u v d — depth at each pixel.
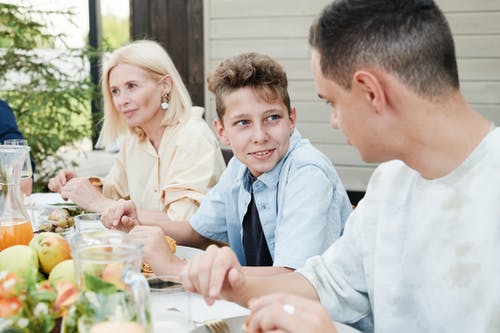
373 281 1.10
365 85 0.89
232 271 1.00
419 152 0.95
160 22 4.25
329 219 1.46
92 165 5.60
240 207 1.65
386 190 1.09
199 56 4.21
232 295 1.07
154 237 1.25
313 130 4.07
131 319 0.74
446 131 0.92
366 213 1.12
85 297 0.74
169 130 2.15
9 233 1.28
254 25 4.08
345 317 1.15
